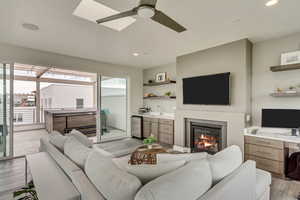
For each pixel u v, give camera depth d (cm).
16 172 286
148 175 121
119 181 106
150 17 173
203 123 376
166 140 470
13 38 313
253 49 340
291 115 270
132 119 581
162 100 551
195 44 345
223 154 155
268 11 217
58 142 213
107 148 442
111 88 531
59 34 295
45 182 146
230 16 230
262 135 285
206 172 118
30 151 397
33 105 773
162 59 469
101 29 274
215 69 357
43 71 664
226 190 115
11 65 352
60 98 845
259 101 332
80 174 142
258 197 167
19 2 197
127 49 379
